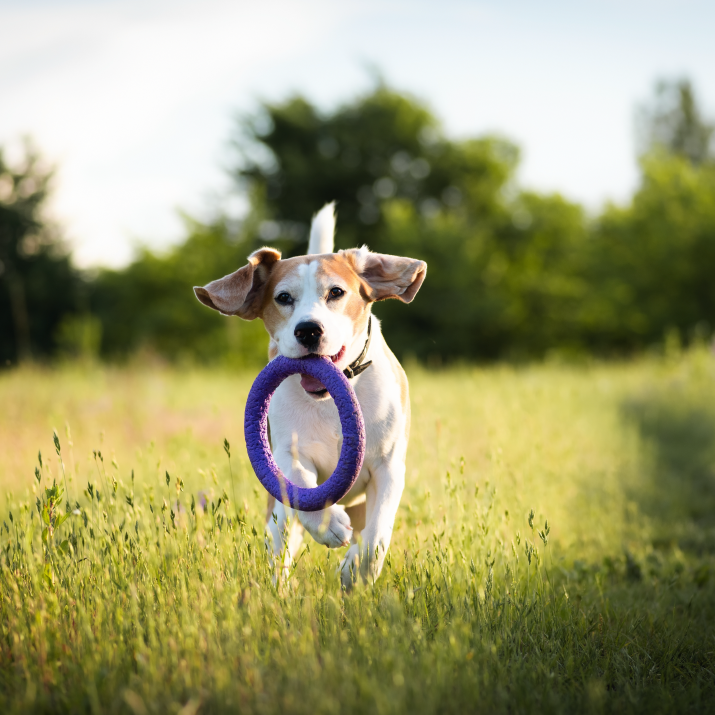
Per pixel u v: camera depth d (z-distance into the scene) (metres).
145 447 6.62
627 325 27.25
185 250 23.16
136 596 2.72
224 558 3.08
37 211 26.84
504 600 3.03
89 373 12.73
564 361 28.33
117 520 3.54
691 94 48.84
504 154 34.53
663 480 7.08
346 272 3.55
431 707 2.18
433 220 29.03
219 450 6.28
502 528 3.97
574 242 31.95
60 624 2.68
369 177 33.06
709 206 23.91
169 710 2.15
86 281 27.06
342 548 3.75
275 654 2.46
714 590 4.02
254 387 3.38
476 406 7.54
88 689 2.24
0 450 6.33
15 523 3.20
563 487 5.82
